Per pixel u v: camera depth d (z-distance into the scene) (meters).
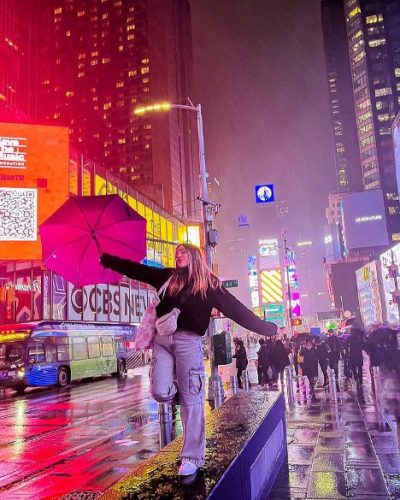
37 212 34.31
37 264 36.81
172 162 137.62
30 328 24.95
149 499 3.08
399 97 133.75
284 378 23.11
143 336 3.57
